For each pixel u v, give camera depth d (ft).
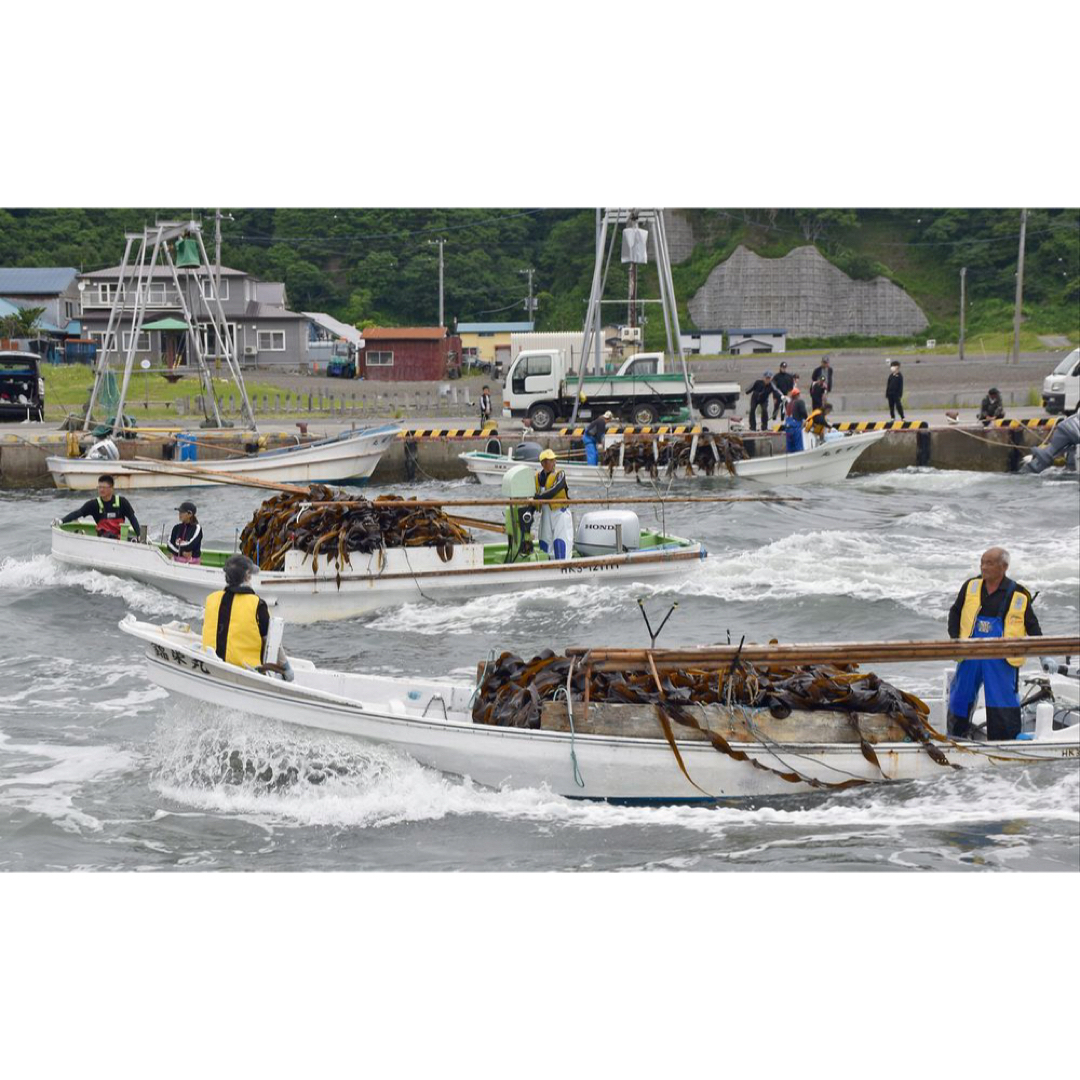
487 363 342.64
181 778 41.39
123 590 72.13
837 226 472.03
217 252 157.69
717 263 459.73
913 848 34.53
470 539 73.36
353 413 208.85
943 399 204.95
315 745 39.68
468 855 34.86
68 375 252.21
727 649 37.93
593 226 446.60
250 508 118.73
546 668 40.06
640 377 167.02
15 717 48.98
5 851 35.58
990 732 39.65
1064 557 83.92
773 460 129.70
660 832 36.27
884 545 89.76
